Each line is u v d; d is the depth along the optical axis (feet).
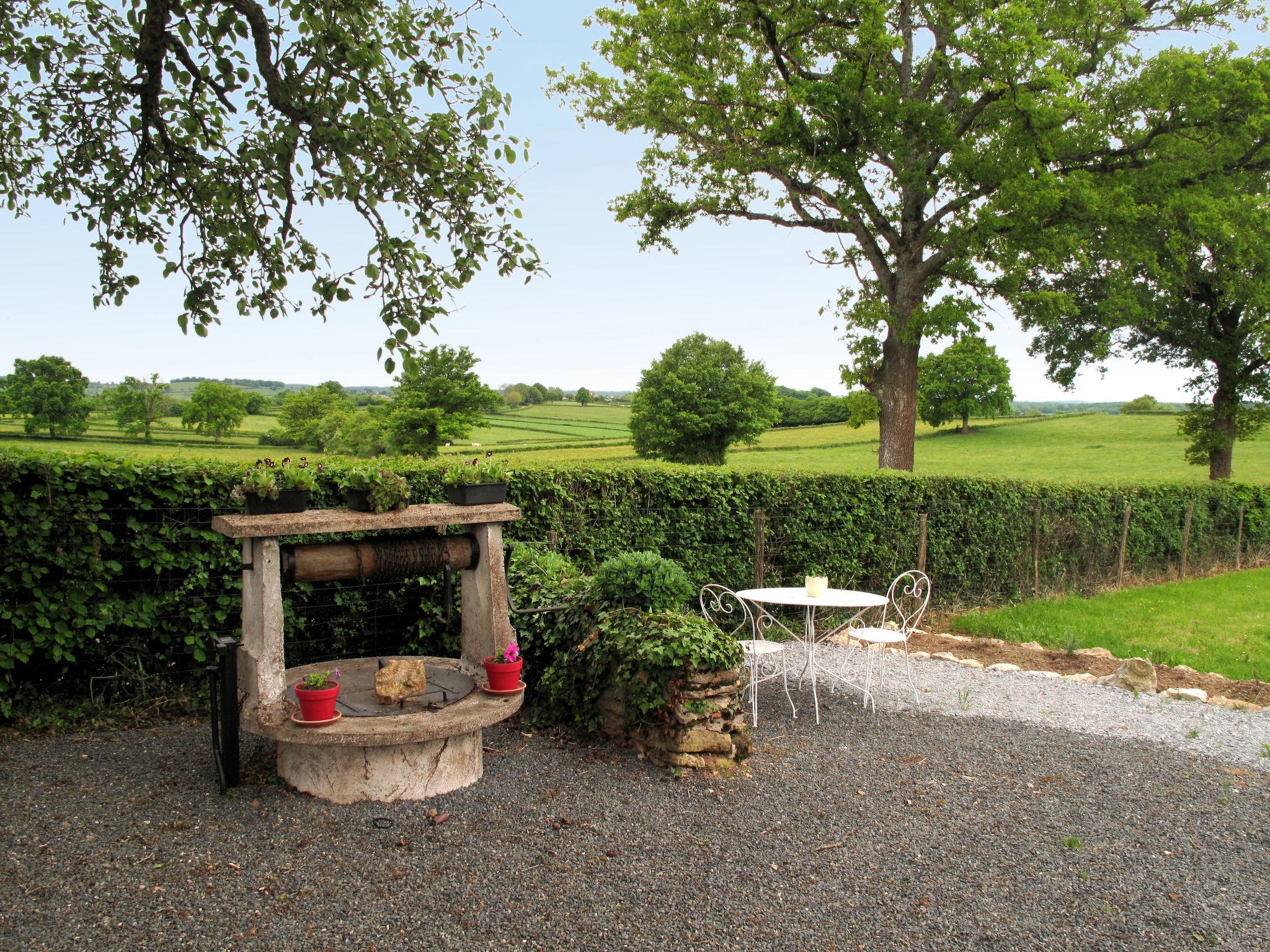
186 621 19.88
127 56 19.83
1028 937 10.82
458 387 158.30
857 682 24.89
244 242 20.86
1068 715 21.74
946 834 13.91
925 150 62.85
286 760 14.84
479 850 12.53
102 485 18.48
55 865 11.63
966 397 214.90
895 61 64.08
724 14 59.77
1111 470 136.98
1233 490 59.93
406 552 15.72
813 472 35.17
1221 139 56.65
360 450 149.89
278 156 18.45
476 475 16.40
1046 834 14.11
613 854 12.56
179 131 21.98
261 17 19.38
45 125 21.91
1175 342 85.46
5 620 17.63
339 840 12.71
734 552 31.91
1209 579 53.88
